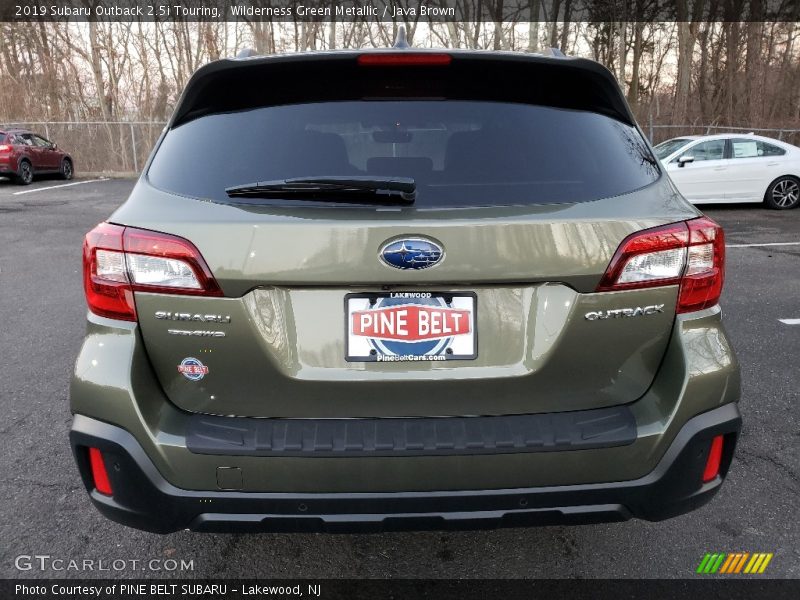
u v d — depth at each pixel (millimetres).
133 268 1670
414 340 1666
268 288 1642
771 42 25531
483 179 1758
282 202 1681
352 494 1671
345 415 1698
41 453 3057
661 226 1695
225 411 1724
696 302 1747
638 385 1758
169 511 1706
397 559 2297
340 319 1657
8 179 20047
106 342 1719
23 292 6281
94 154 23906
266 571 2242
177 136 1938
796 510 2561
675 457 1716
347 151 1843
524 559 2289
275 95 1968
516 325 1675
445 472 1667
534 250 1618
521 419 1708
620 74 26406
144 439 1673
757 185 12492
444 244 1596
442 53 1918
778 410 3484
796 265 7367
